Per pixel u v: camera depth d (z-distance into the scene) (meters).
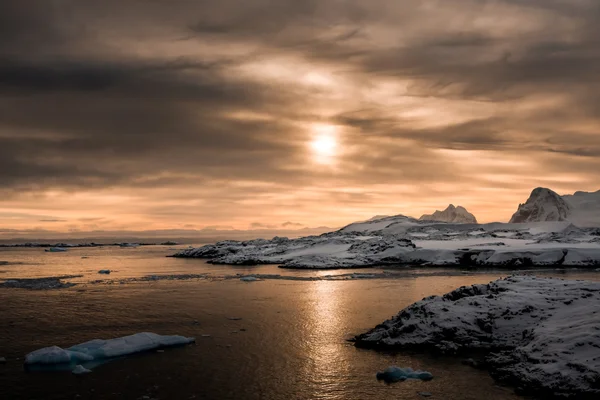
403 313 33.31
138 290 59.41
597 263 92.56
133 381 25.66
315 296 53.12
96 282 68.94
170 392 24.16
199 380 25.73
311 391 24.19
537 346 25.58
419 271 83.94
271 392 24.12
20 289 61.00
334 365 27.88
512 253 95.62
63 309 45.75
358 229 176.00
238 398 23.42
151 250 193.75
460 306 32.09
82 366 27.25
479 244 117.00
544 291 32.56
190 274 81.12
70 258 132.88
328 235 161.50
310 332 35.66
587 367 22.31
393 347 30.56
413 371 25.72
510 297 31.88
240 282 68.06
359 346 31.66
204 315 42.34
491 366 26.39
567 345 24.42
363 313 42.72
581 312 28.17
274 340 33.44
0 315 42.88
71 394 23.94
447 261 96.75
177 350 31.16
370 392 23.88
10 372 27.14
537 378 23.28
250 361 28.80
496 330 29.81
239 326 37.84
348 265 92.94
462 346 29.28
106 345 30.41
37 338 34.66
